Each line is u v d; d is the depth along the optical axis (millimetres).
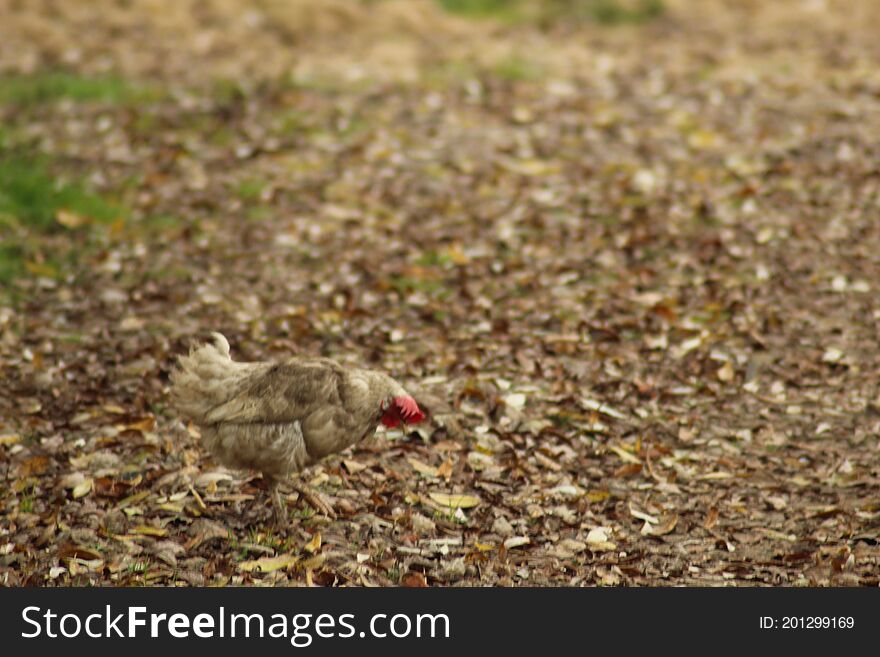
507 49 25172
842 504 10180
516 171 18078
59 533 9438
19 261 14797
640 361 12867
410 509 9945
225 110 19969
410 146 18953
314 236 15930
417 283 14766
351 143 18922
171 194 16922
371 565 9203
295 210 16641
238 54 23469
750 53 25453
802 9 30109
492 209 16828
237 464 9180
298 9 26375
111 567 9031
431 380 12320
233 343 13078
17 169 16953
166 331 13328
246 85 21328
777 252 15492
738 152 18859
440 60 23750
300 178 17625
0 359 12531
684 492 10414
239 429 8945
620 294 14453
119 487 10047
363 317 13859
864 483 10469
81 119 19312
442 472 10523
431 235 16062
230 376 9070
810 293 14438
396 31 26266
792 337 13375
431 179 17750
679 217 16547
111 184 17078
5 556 9117
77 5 25531
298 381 8875
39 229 15617
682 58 24922
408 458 10789
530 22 28453
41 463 10422
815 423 11617
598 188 17531
